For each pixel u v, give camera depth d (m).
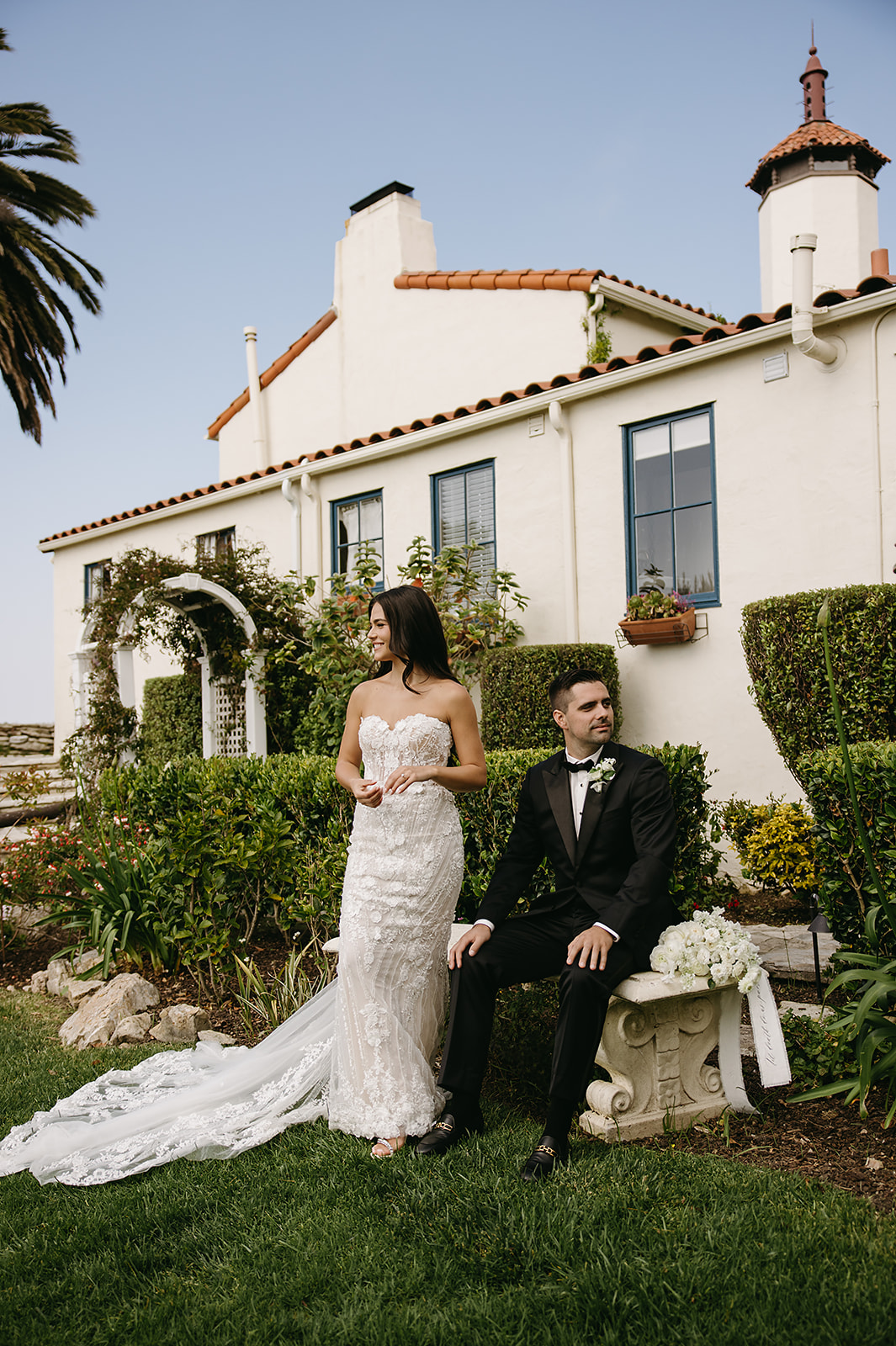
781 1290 2.02
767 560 7.14
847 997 3.63
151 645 13.50
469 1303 2.06
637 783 3.11
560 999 2.78
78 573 15.01
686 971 2.85
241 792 5.05
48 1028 4.58
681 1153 2.74
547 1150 2.67
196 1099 3.23
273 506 11.89
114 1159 2.93
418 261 12.66
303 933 5.51
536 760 4.12
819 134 13.93
